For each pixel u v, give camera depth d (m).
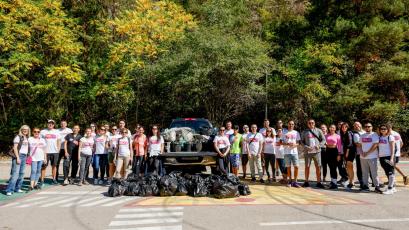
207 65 19.75
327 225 6.43
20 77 21.78
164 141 11.02
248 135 12.24
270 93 23.00
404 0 22.69
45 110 23.14
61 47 21.03
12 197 9.37
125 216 7.18
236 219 6.88
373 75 22.00
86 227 6.38
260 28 28.19
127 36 23.78
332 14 24.44
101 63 23.48
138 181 9.75
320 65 22.70
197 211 7.60
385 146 9.99
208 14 25.45
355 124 10.76
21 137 10.07
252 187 10.83
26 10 20.80
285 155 10.93
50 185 11.43
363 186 10.28
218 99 22.41
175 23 24.56
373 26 21.20
